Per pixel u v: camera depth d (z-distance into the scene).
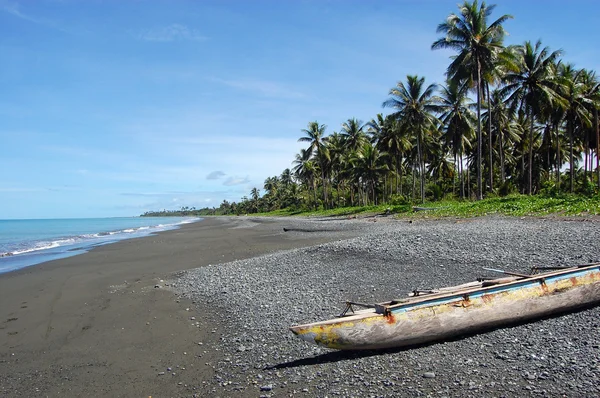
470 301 6.55
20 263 20.47
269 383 5.77
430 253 13.23
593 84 37.78
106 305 10.93
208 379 6.13
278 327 8.14
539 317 6.93
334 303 9.41
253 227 45.41
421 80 41.06
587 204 19.73
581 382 4.86
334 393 5.29
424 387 5.18
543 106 34.34
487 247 13.01
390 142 50.25
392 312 6.26
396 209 38.28
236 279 13.15
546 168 57.25
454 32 32.53
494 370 5.41
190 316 9.52
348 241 17.30
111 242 32.03
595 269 7.51
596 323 6.49
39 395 5.98
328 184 83.38
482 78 33.94
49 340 8.36
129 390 5.97
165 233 42.88
